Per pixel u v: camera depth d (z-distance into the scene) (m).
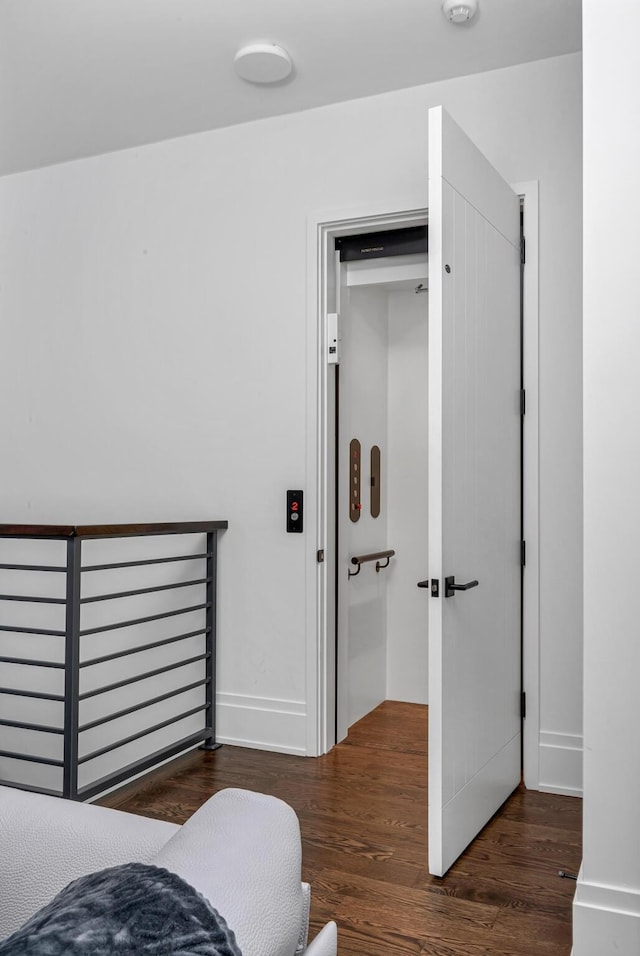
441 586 2.17
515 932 1.89
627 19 1.80
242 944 0.61
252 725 3.35
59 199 3.89
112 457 3.71
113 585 3.68
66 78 3.04
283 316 3.34
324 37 2.76
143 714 3.60
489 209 2.60
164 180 3.62
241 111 3.32
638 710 1.76
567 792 2.83
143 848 0.92
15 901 0.93
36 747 3.92
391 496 4.18
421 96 3.10
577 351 2.86
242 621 3.38
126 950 0.53
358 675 3.78
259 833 0.79
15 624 3.96
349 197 3.22
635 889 1.75
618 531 1.79
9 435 3.99
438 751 2.16
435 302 2.18
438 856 2.15
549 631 2.88
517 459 2.91
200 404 3.51
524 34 2.73
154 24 2.67
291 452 3.31
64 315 3.86
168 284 3.60
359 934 1.88
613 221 1.80
